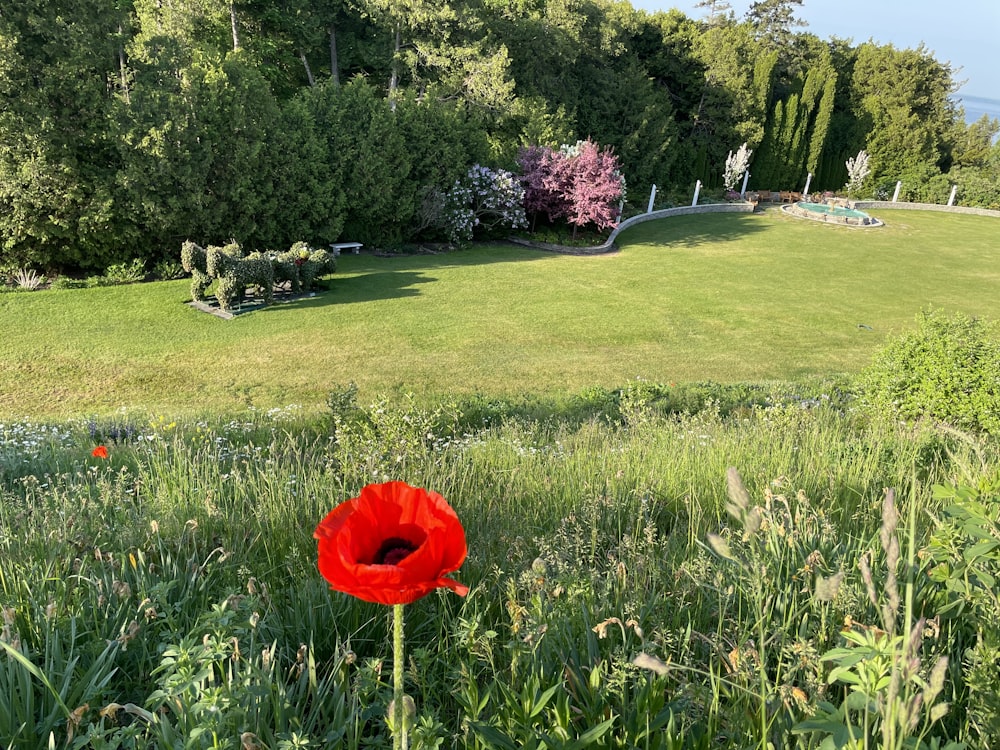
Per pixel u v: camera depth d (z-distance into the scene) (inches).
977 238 1386.6
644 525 124.4
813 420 263.9
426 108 960.3
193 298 626.5
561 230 1168.2
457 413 305.6
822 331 691.4
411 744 50.2
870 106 1891.0
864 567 42.6
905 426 248.8
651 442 233.1
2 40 580.4
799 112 1814.7
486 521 124.7
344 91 883.4
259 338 546.9
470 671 64.6
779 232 1322.6
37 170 608.7
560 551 95.5
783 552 81.7
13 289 624.1
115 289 644.7
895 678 36.6
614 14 1486.2
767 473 156.5
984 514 73.7
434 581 39.7
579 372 517.7
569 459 203.3
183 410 393.4
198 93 699.4
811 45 1974.7
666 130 1533.0
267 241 804.0
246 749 50.8
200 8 900.0
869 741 46.5
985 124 1961.1
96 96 640.4
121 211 666.8
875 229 1418.6
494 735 52.2
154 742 62.2
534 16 1272.1
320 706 63.3
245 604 71.7
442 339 578.9
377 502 45.9
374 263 855.7
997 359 285.9
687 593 82.7
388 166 898.7
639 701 57.4
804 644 58.5
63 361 470.9
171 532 110.0
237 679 60.4
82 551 100.9
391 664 75.0
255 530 113.1
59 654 68.8
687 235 1258.0
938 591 75.1
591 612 76.0
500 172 1022.4
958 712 61.3
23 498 162.4
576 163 1083.9
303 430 282.2
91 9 650.8
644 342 616.7
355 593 39.6
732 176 1665.8
